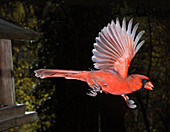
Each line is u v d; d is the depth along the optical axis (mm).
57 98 6945
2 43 3602
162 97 6988
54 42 6812
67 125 6754
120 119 6141
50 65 6844
